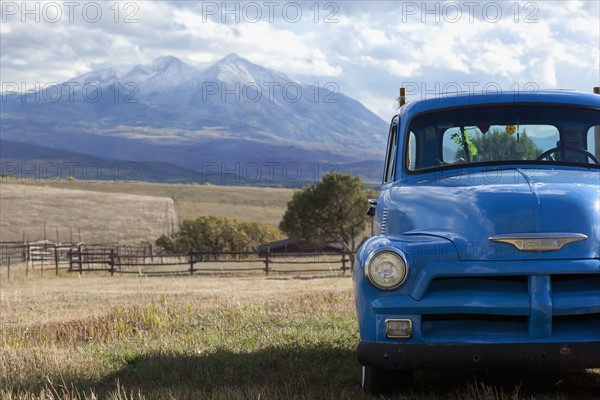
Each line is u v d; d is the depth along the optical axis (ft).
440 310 21.77
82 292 83.10
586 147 27.50
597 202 23.13
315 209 258.57
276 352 33.22
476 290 21.91
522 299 21.54
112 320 46.98
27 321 51.65
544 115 27.89
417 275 22.13
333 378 27.30
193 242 266.57
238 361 31.30
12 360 31.78
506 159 27.53
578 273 21.52
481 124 27.94
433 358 21.67
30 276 135.13
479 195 23.75
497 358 21.40
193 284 103.35
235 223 279.69
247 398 23.70
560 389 24.62
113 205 463.01
